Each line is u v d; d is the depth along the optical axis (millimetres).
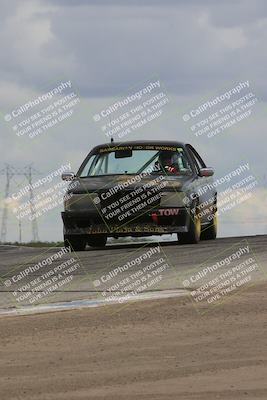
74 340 20766
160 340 20719
